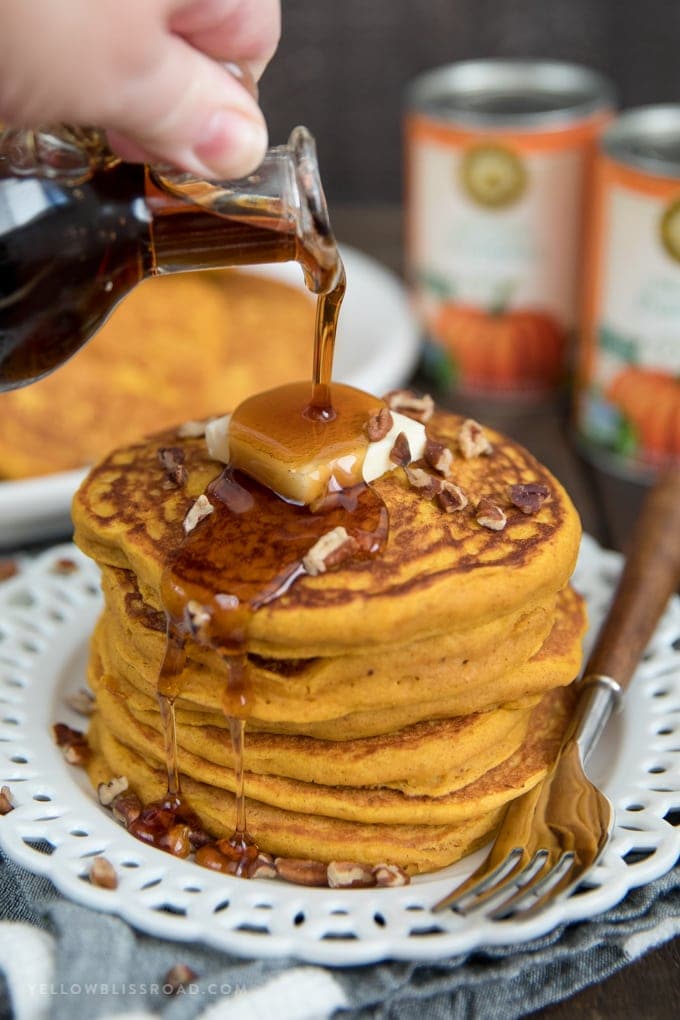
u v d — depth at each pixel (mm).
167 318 734
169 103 439
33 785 514
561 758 519
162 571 492
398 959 477
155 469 528
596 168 674
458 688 494
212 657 494
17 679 558
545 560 495
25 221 482
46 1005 459
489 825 508
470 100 733
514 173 699
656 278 656
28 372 501
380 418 511
